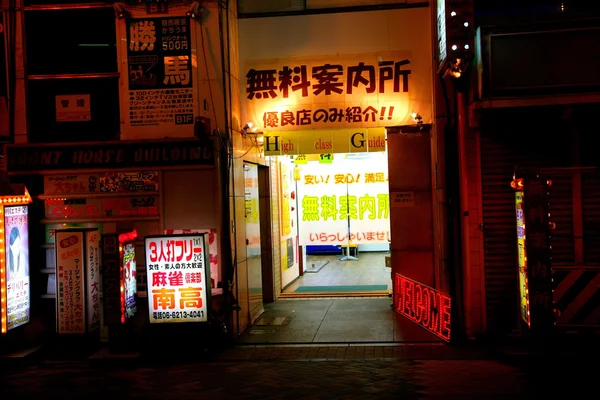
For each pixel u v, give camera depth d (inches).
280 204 526.6
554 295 328.2
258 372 304.0
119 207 370.9
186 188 365.1
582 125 347.3
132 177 369.1
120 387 284.5
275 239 502.3
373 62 392.8
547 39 316.8
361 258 738.8
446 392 259.4
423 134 400.5
